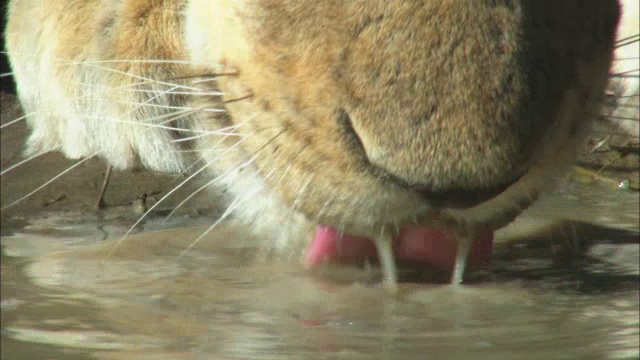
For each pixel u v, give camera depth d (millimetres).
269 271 7039
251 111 5816
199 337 5660
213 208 9125
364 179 5340
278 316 6051
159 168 8086
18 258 7641
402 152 5047
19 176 9898
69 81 8625
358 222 5668
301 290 6590
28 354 5363
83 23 8484
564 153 5578
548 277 7051
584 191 9969
